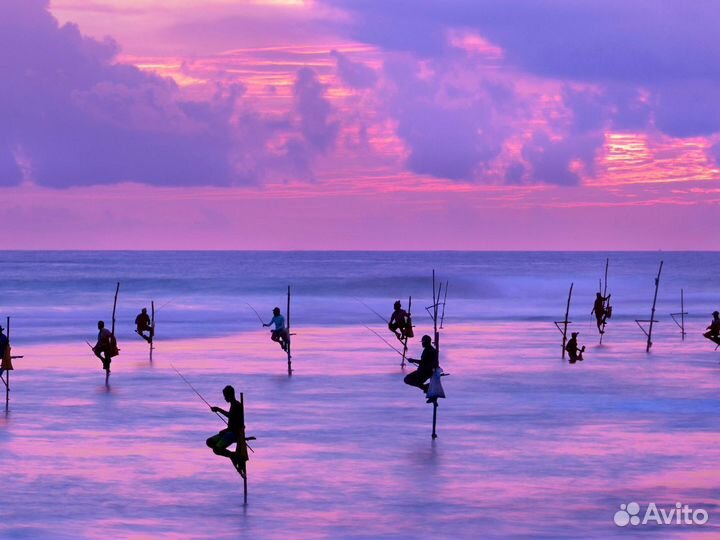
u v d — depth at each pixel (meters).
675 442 26.17
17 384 37.47
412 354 49.09
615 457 24.27
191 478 22.06
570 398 34.06
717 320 51.25
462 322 70.12
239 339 56.72
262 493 20.80
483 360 45.84
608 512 19.28
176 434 27.27
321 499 20.31
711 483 21.61
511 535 17.75
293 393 35.25
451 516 19.00
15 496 20.42
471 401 33.41
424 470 22.86
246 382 38.22
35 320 68.62
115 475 22.30
